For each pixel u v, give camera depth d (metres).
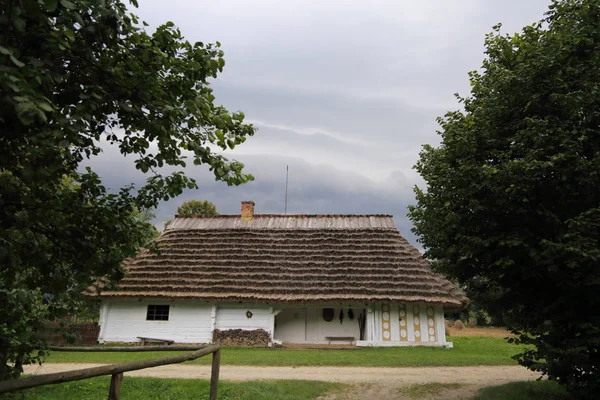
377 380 10.42
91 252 4.15
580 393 7.18
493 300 8.24
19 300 4.46
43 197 3.78
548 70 6.76
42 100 2.54
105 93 3.36
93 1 3.08
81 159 3.96
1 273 4.27
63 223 4.03
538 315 7.34
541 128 6.50
